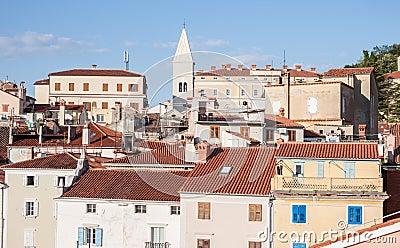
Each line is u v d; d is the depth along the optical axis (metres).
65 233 57.75
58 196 58.38
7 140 85.75
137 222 56.28
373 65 162.50
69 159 65.69
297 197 51.22
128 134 62.09
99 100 148.50
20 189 63.62
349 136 79.06
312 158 52.22
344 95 89.50
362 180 50.91
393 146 64.75
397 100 137.25
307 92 88.44
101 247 56.94
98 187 58.53
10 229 63.44
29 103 138.62
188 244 53.41
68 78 149.12
